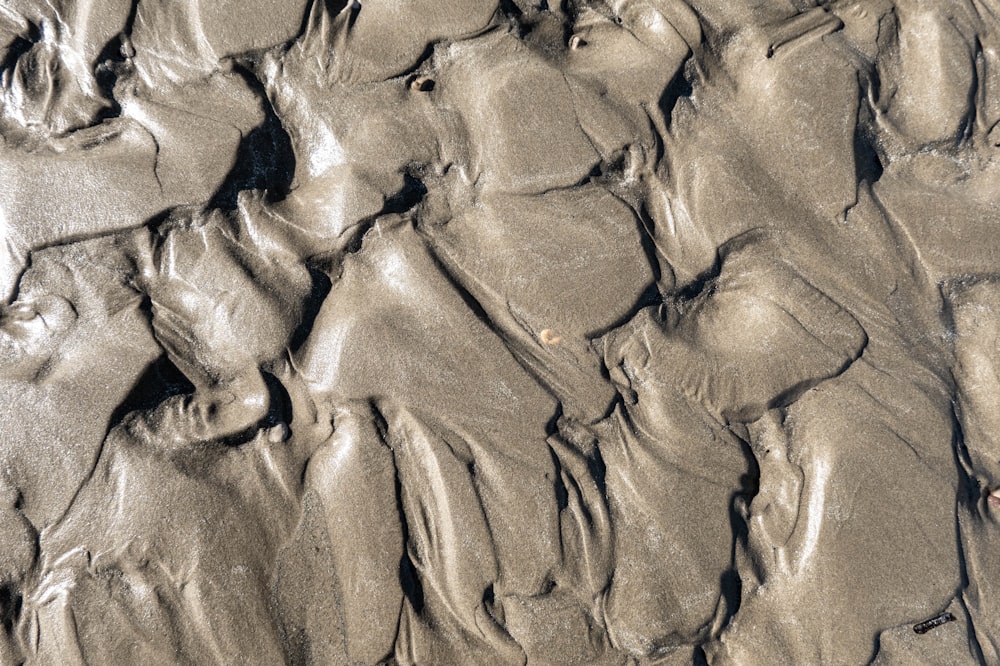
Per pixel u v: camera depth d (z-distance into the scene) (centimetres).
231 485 172
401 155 186
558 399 183
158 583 167
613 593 179
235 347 176
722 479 185
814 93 197
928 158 204
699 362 188
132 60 183
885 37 203
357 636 172
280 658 170
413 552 177
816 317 193
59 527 167
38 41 182
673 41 196
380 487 175
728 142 197
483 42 192
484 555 175
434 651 174
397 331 179
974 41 203
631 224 190
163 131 181
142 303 176
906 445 188
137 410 172
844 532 184
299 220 182
